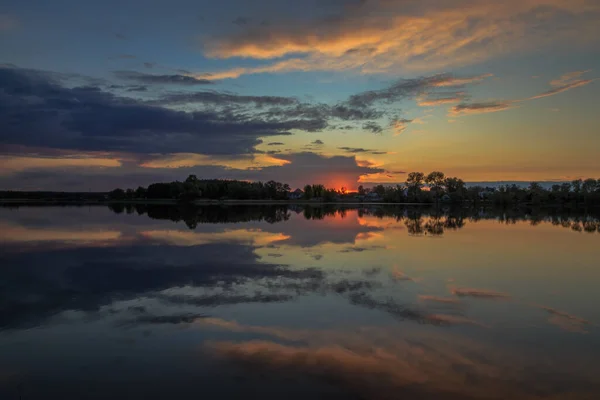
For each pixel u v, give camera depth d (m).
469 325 10.70
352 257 21.33
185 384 7.38
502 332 10.20
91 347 9.10
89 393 7.08
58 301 12.92
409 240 29.44
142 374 7.78
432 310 12.00
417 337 9.80
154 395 7.00
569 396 7.07
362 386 7.30
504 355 8.76
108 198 173.00
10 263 19.55
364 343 9.38
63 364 8.24
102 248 24.41
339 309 12.05
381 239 29.86
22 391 7.17
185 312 11.73
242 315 11.45
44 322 10.85
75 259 20.58
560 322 11.02
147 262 19.69
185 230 35.75
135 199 172.62
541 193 133.25
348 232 34.97
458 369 8.05
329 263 19.52
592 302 13.02
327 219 54.09
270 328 10.38
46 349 9.01
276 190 176.88
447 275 17.02
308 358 8.52
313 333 10.03
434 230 38.03
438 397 6.97
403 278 16.34
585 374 7.89
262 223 44.75
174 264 19.20
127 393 7.07
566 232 36.72
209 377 7.64
